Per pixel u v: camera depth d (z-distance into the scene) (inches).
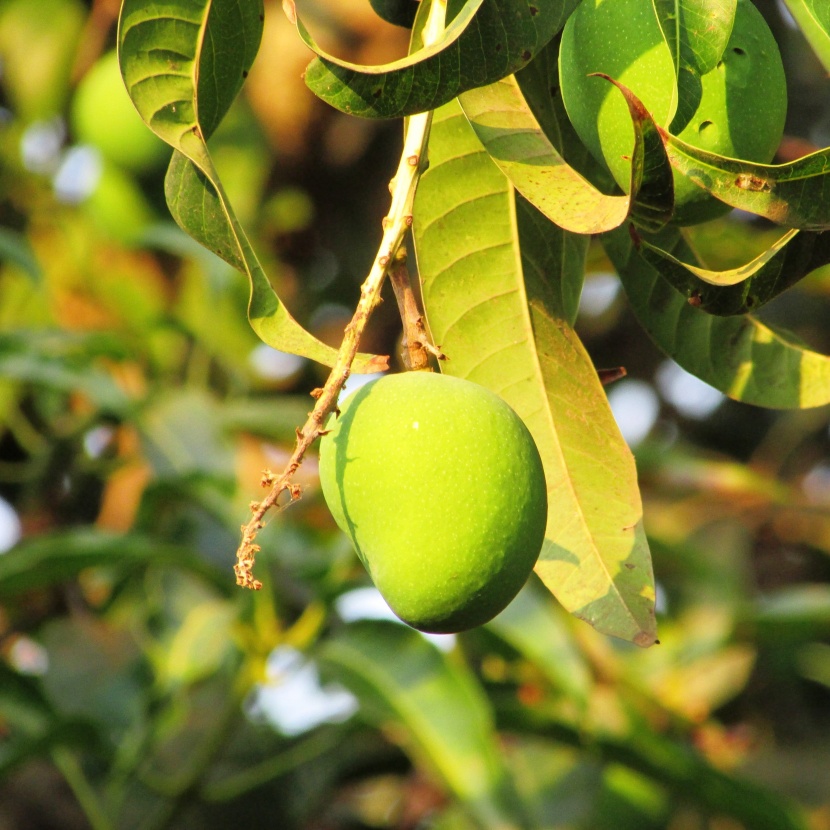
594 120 52.8
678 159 50.2
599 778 79.1
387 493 51.5
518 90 53.0
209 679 79.9
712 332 56.4
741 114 52.4
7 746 75.4
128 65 51.6
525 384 55.4
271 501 50.8
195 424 83.2
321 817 89.6
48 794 83.5
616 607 54.0
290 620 70.6
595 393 55.3
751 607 80.4
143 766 71.6
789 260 50.8
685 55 51.3
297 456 50.8
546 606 68.4
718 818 78.4
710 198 53.1
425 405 51.8
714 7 51.4
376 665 65.2
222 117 52.3
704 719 84.8
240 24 52.1
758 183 50.2
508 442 51.8
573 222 50.9
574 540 54.6
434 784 88.2
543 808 78.0
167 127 51.8
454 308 55.4
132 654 81.0
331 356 51.3
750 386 56.2
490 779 63.6
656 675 86.9
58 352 85.7
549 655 66.4
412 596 51.5
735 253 60.9
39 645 83.4
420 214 55.3
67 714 67.2
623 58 52.4
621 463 54.9
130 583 83.3
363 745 78.9
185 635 73.6
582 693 66.1
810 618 78.1
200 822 72.9
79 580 87.4
